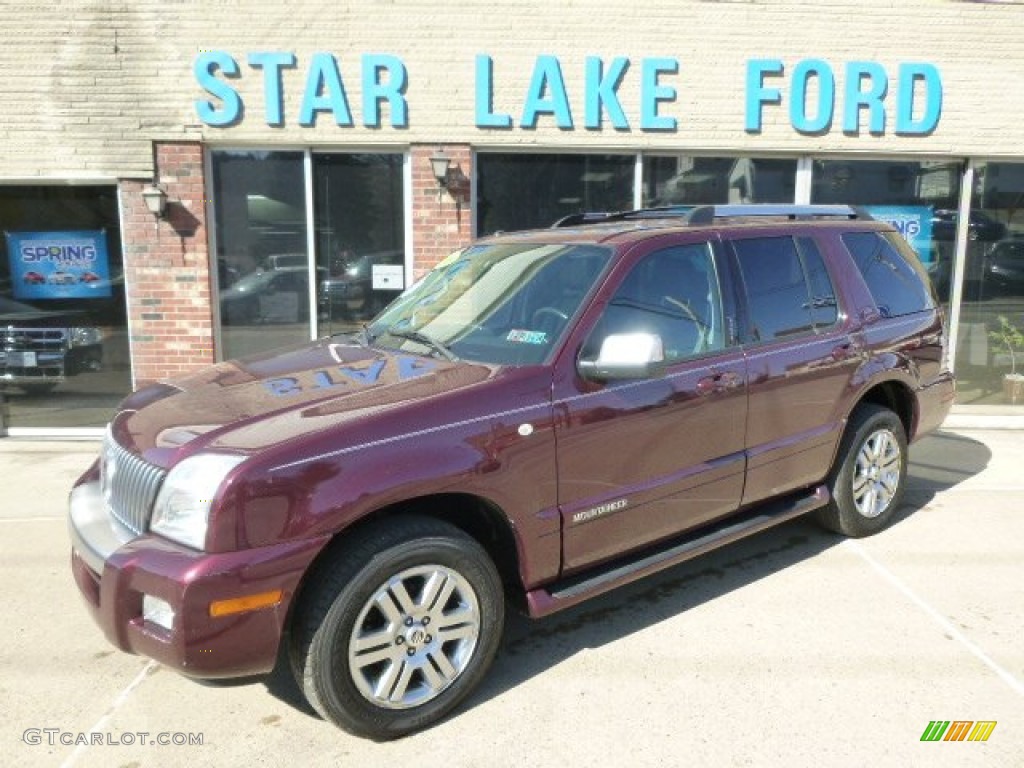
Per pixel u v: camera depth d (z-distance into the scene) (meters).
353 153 7.75
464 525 3.40
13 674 3.51
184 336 7.78
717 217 4.26
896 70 7.84
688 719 3.10
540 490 3.27
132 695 3.34
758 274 4.21
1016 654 3.55
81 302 7.97
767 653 3.58
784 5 7.66
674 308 3.80
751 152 7.95
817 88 7.80
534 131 7.65
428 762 2.88
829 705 3.17
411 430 2.97
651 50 7.63
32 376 8.05
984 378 8.66
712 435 3.86
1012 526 5.13
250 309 7.93
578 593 3.41
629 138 7.74
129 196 7.56
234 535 2.65
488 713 3.16
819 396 4.38
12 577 4.52
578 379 3.39
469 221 7.76
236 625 2.65
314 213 7.80
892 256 5.12
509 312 3.75
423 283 4.59
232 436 2.88
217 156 7.70
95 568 2.90
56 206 7.80
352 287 7.93
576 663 3.52
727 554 4.70
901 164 8.20
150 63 7.39
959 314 8.53
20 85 7.38
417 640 3.00
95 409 8.10
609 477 3.49
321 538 2.75
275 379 3.50
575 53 7.57
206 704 3.27
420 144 7.61
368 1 7.39
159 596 2.66
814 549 4.75
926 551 4.71
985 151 8.05
